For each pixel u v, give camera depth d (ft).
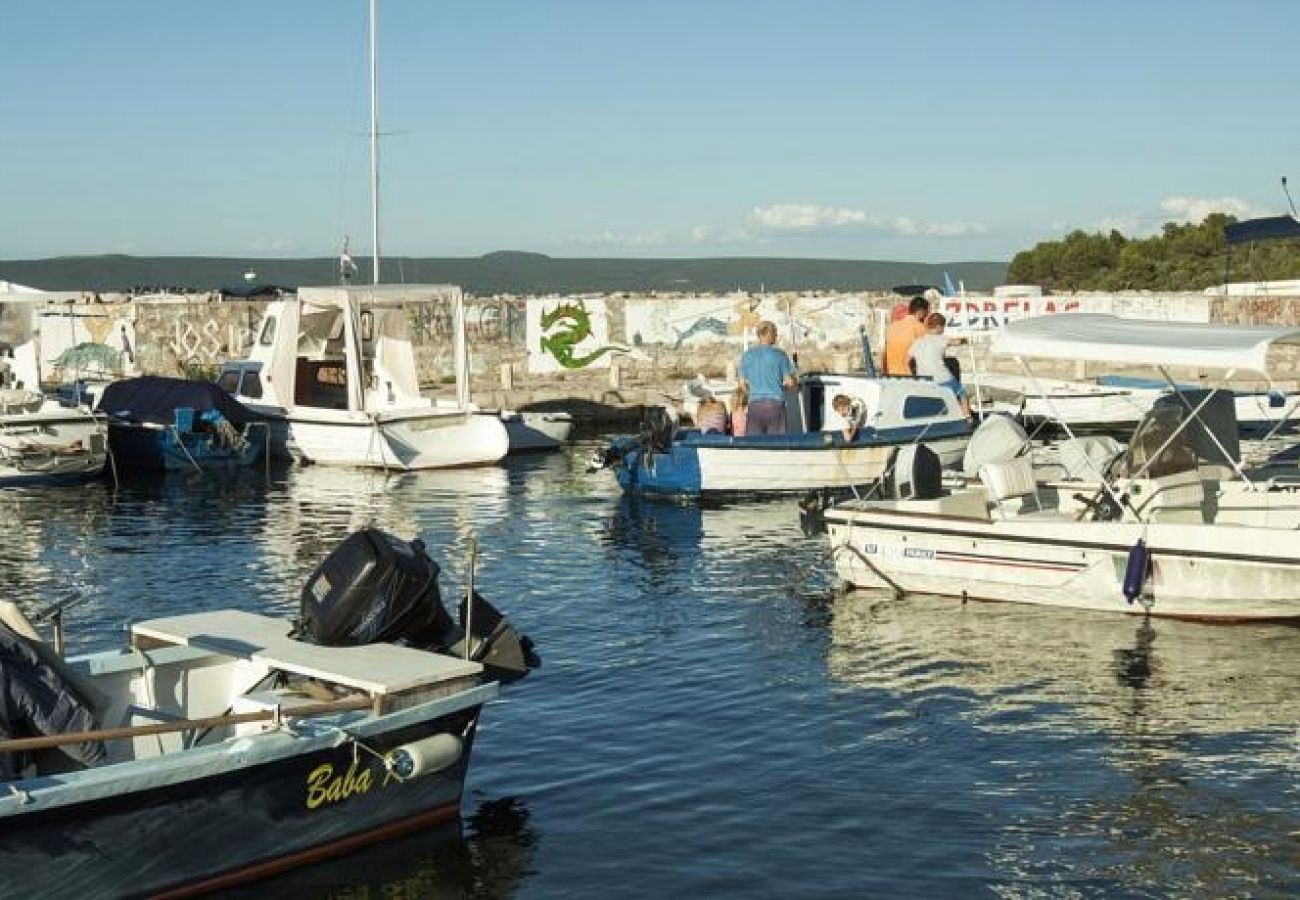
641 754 33.27
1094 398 97.14
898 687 38.24
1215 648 41.32
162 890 24.72
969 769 31.86
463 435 90.99
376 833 27.86
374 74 110.83
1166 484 45.57
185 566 56.90
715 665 40.93
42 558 58.85
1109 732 34.12
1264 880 25.90
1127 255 226.38
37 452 82.28
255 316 118.83
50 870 23.27
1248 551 42.68
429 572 30.32
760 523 66.03
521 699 37.78
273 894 25.64
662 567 55.83
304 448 92.17
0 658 24.93
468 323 126.21
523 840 28.25
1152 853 27.14
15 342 94.79
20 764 24.59
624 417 120.57
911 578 49.08
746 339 133.18
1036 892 25.63
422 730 27.58
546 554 59.11
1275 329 46.09
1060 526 45.55
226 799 25.08
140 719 28.81
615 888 26.09
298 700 27.96
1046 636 43.11
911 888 25.89
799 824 28.91
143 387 91.50
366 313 97.76
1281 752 32.42
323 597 29.71
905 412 75.10
